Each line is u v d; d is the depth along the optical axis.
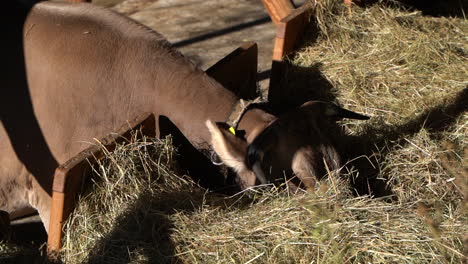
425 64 4.96
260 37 7.33
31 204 3.94
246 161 3.18
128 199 3.21
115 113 3.61
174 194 3.31
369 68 4.89
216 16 7.86
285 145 3.31
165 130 3.61
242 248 2.91
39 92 3.69
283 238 2.92
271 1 5.09
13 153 3.79
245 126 3.41
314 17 5.11
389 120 4.46
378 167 3.88
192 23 7.62
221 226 3.06
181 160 3.64
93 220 3.13
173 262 2.92
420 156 3.97
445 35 5.41
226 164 3.25
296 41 4.97
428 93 4.72
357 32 5.19
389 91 4.70
